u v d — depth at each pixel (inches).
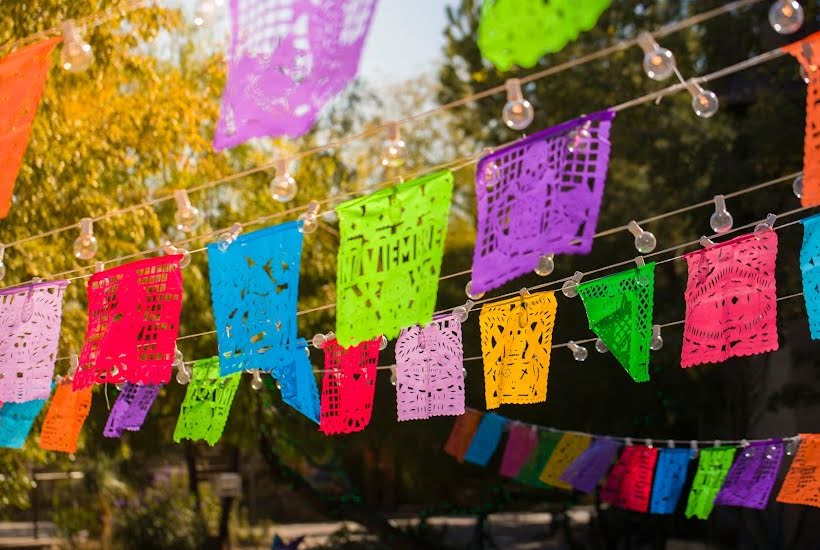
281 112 109.6
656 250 490.3
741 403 518.0
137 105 355.9
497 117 550.3
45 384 170.4
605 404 513.7
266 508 926.4
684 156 471.5
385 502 761.6
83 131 342.0
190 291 473.7
